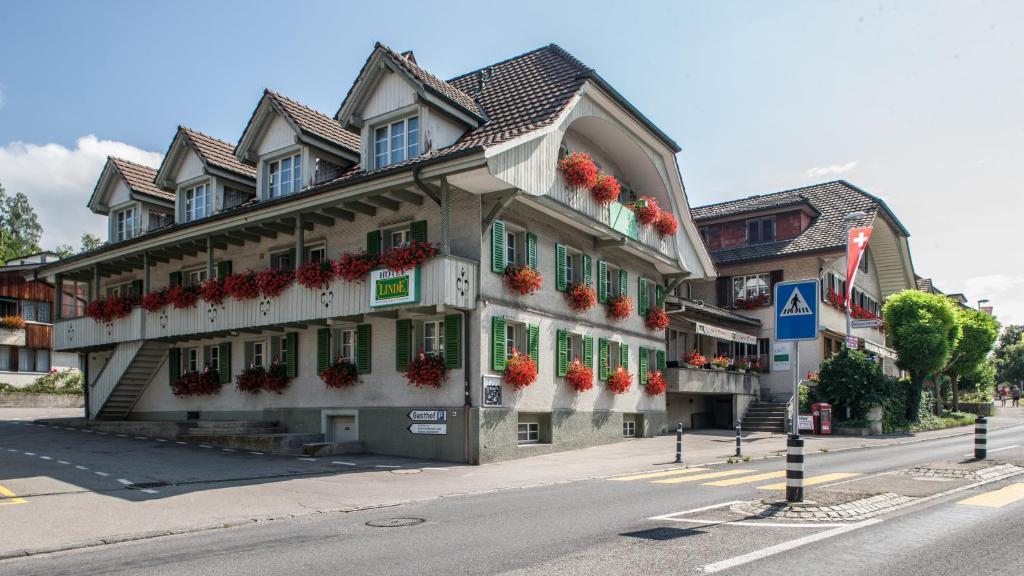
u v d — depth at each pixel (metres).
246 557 7.62
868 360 29.83
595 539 7.96
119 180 26.95
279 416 21.55
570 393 21.38
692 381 28.12
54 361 41.53
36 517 10.05
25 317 40.75
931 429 31.55
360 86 19.81
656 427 26.36
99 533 9.12
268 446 18.50
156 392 25.66
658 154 25.67
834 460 17.58
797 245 35.19
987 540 7.61
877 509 9.51
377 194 17.88
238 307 21.33
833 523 8.55
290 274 20.03
